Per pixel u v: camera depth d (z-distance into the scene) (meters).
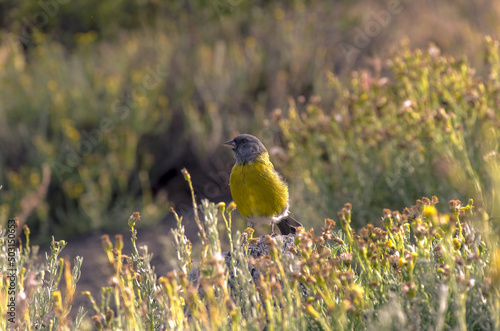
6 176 15.10
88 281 11.00
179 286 5.57
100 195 14.85
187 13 21.69
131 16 22.44
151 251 12.14
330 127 11.30
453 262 5.03
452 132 9.43
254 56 17.67
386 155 10.66
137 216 6.23
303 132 11.32
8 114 16.16
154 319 6.12
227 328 5.36
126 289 5.29
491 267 5.11
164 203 14.78
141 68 17.59
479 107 10.09
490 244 5.64
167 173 16.14
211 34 20.03
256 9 20.83
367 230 5.77
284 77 16.97
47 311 6.34
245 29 20.56
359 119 11.13
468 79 11.17
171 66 17.64
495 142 9.52
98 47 20.91
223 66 17.62
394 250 5.99
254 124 15.91
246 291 5.39
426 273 5.14
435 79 11.73
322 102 16.58
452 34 18.92
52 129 16.31
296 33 18.77
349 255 5.49
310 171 11.56
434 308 5.11
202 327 5.40
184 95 16.81
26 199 13.66
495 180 7.27
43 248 13.44
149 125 15.98
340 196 11.03
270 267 5.36
